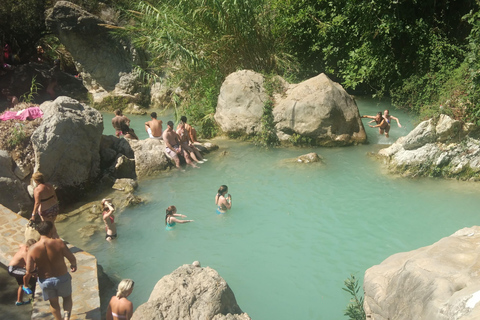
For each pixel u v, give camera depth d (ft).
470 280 13.60
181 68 62.18
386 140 50.93
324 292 27.27
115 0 77.41
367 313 17.42
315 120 48.73
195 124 58.95
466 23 61.11
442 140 40.16
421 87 58.34
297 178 42.22
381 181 40.55
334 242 32.12
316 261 30.19
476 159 39.32
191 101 61.57
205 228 34.76
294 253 31.14
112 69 76.38
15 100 63.98
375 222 34.27
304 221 35.04
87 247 32.68
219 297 20.08
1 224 31.45
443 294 13.42
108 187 42.27
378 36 61.05
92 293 24.77
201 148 49.70
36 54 91.45
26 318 23.63
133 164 45.42
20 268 24.91
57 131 38.70
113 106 74.84
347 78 64.23
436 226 33.14
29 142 39.60
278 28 63.46
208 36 59.98
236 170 45.16
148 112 74.18
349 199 37.76
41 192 30.09
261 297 27.04
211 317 19.31
